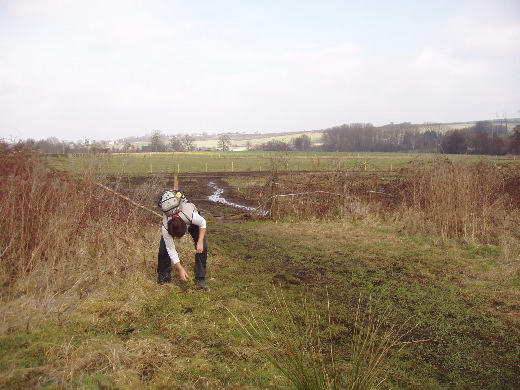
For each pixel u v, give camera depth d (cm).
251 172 3136
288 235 1017
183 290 586
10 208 602
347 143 9038
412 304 564
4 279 523
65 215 640
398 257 805
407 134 8725
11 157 773
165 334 442
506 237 865
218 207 1689
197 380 353
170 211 561
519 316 520
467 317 520
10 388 323
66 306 489
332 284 649
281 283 648
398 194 1422
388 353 426
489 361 414
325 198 1416
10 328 418
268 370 372
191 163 4672
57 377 341
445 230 949
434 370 396
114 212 769
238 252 845
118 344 401
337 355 409
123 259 648
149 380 351
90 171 811
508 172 1859
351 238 972
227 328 462
